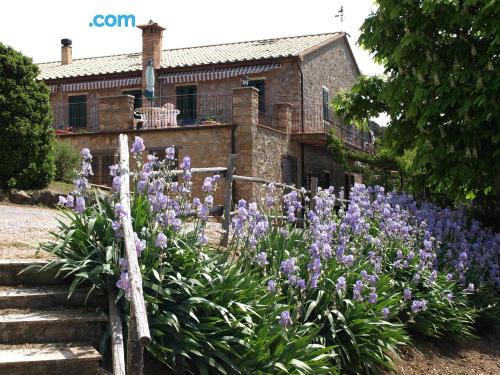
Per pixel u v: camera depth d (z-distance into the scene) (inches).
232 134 786.8
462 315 345.7
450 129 394.9
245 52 1034.1
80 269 217.0
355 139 1130.7
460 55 386.6
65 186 601.0
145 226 227.6
